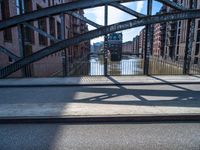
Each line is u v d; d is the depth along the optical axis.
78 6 15.87
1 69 15.84
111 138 5.33
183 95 10.10
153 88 12.13
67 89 12.03
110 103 8.52
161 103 8.48
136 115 6.69
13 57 15.88
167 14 15.52
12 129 5.98
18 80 14.94
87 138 5.34
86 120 6.58
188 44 17.39
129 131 5.78
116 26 15.80
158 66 31.80
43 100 9.26
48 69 31.30
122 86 12.90
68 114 6.93
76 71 26.47
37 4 27.47
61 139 5.29
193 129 5.91
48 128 6.05
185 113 6.93
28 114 6.98
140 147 4.83
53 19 37.84
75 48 61.97
